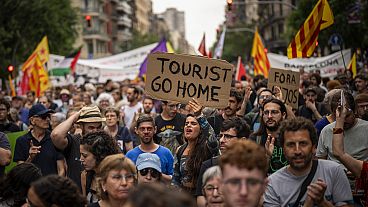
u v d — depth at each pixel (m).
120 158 4.71
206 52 18.42
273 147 6.10
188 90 7.42
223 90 7.41
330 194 4.77
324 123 7.44
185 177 6.37
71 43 45.78
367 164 5.25
